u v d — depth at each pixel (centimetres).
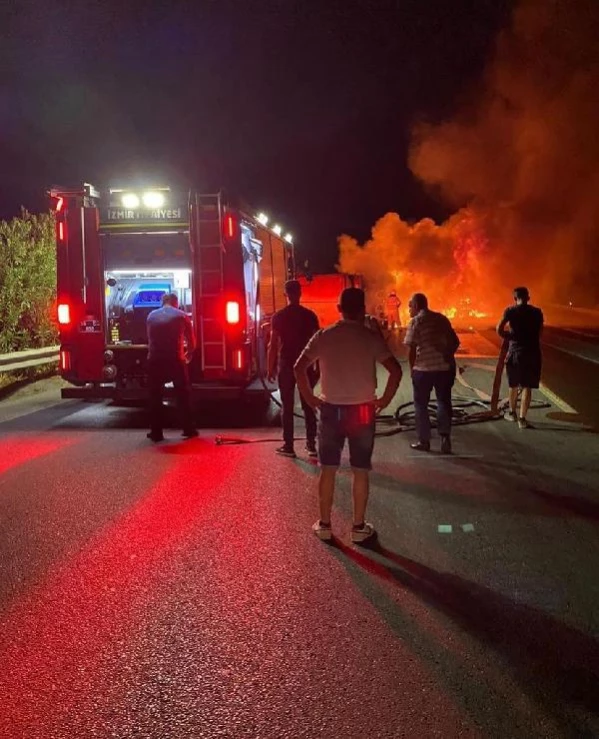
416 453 795
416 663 357
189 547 515
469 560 489
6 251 1522
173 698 329
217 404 1180
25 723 311
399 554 500
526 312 919
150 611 416
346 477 696
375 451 806
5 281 1502
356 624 398
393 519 573
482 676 345
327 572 470
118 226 979
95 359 992
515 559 491
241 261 966
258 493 648
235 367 970
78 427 982
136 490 661
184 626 398
